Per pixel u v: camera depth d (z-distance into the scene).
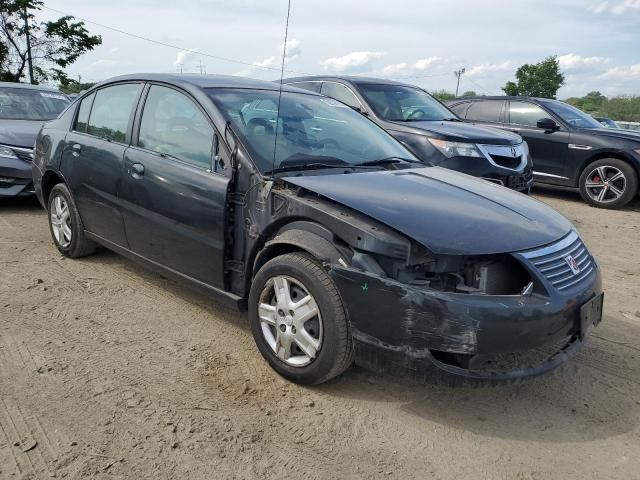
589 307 3.19
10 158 7.06
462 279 2.95
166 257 4.11
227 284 3.73
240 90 4.22
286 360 3.35
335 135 4.25
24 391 3.17
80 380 3.30
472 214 3.25
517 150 7.21
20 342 3.72
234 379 3.40
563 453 2.88
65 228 5.32
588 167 9.05
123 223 4.44
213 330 4.04
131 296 4.58
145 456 2.69
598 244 6.85
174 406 3.09
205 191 3.69
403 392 3.36
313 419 3.05
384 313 2.89
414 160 4.46
